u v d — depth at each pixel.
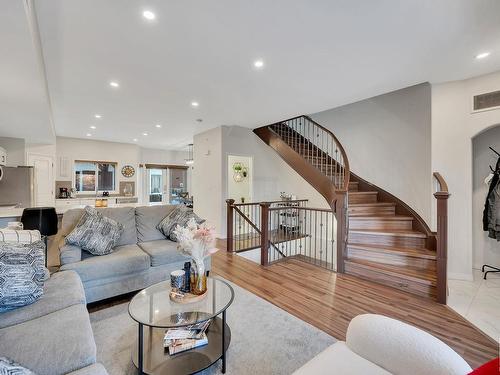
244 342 2.01
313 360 1.20
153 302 1.83
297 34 2.39
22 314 1.56
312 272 3.59
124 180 8.30
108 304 2.65
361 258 3.58
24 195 5.30
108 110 4.73
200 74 3.23
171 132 6.63
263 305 2.61
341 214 3.58
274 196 6.84
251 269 3.70
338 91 3.79
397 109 4.21
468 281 3.35
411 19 2.16
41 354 1.20
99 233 2.76
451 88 3.49
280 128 6.45
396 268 3.19
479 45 2.56
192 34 2.39
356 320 1.35
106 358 1.82
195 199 6.80
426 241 3.51
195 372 1.58
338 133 5.33
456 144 3.48
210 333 1.99
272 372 1.71
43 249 2.03
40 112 3.72
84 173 7.66
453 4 1.98
